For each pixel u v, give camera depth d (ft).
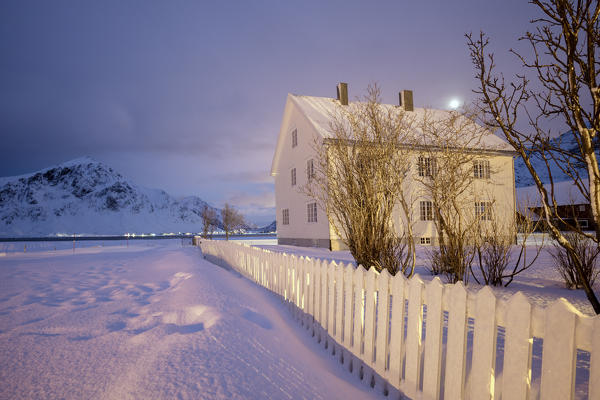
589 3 7.20
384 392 8.54
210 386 7.79
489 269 23.75
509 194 64.64
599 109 7.42
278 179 90.99
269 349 10.39
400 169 18.70
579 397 7.64
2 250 104.58
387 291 8.63
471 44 8.86
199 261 37.93
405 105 67.56
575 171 8.15
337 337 11.10
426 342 7.29
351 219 18.51
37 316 14.08
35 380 7.96
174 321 12.94
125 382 7.86
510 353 5.54
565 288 22.52
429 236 59.98
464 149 21.34
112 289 21.16
